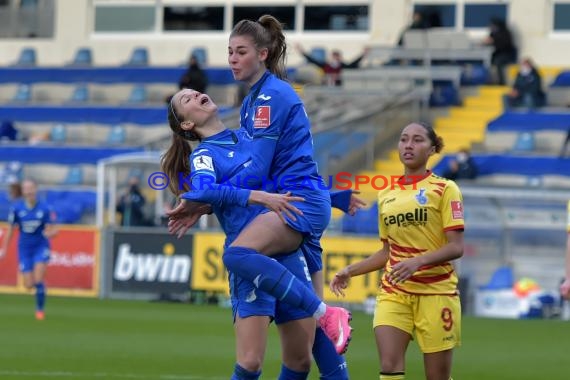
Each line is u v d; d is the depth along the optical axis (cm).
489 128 5534
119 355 2738
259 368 1490
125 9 6794
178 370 2464
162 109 6203
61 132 6303
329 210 1539
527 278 4275
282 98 1508
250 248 1470
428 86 5534
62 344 2964
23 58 6856
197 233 4562
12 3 7006
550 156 5281
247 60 1533
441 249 1681
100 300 4559
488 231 4288
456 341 1714
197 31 6719
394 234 1739
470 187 4462
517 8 6053
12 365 2494
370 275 4281
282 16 6538
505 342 3247
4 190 5591
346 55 6328
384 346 1702
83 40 6831
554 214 4288
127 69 6531
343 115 5234
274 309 1509
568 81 5803
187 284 4566
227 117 5078
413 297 1698
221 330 3428
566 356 2908
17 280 4906
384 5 6272
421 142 1733
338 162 4744
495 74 5856
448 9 6225
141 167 4719
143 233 4653
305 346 1550
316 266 1590
